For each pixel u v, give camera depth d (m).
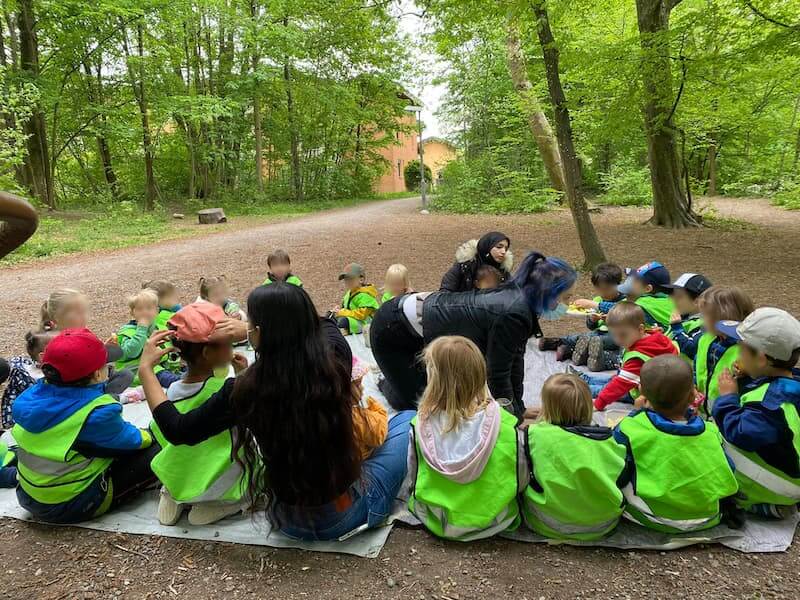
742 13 8.78
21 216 0.98
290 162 30.16
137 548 2.29
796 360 2.23
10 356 4.97
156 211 19.56
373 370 4.23
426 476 2.27
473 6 7.68
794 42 8.39
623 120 10.30
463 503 2.21
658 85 9.69
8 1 15.40
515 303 2.88
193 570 2.14
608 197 20.41
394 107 31.73
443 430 2.22
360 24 16.08
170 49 20.05
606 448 2.17
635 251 9.72
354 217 19.23
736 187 22.80
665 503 2.19
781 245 9.77
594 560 2.15
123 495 2.61
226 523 2.44
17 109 11.98
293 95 27.52
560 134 7.75
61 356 2.35
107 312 6.50
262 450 2.07
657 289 4.03
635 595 1.95
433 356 2.27
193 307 2.32
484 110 22.59
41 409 2.34
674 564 2.11
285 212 22.31
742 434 2.21
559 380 2.30
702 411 3.01
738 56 9.03
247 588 2.04
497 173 20.98
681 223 12.70
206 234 14.43
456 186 21.97
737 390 2.42
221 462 2.33
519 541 2.29
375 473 2.37
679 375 2.18
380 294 7.27
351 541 2.28
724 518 2.31
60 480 2.36
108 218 17.02
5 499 2.69
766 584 1.98
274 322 1.92
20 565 2.19
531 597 1.96
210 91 23.23
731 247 9.76
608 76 9.62
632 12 14.77
